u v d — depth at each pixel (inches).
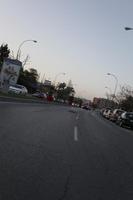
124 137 857.5
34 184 269.7
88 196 256.7
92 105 6146.7
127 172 371.6
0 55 4456.2
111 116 1983.3
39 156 387.2
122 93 4451.3
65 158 400.2
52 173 315.3
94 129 929.5
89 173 338.3
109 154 490.3
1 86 2126.0
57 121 949.2
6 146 419.2
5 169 305.4
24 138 506.6
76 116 1489.9
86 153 463.5
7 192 241.0
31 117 914.1
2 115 820.6
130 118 1517.0
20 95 2358.5
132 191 289.9
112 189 287.9
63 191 261.0
